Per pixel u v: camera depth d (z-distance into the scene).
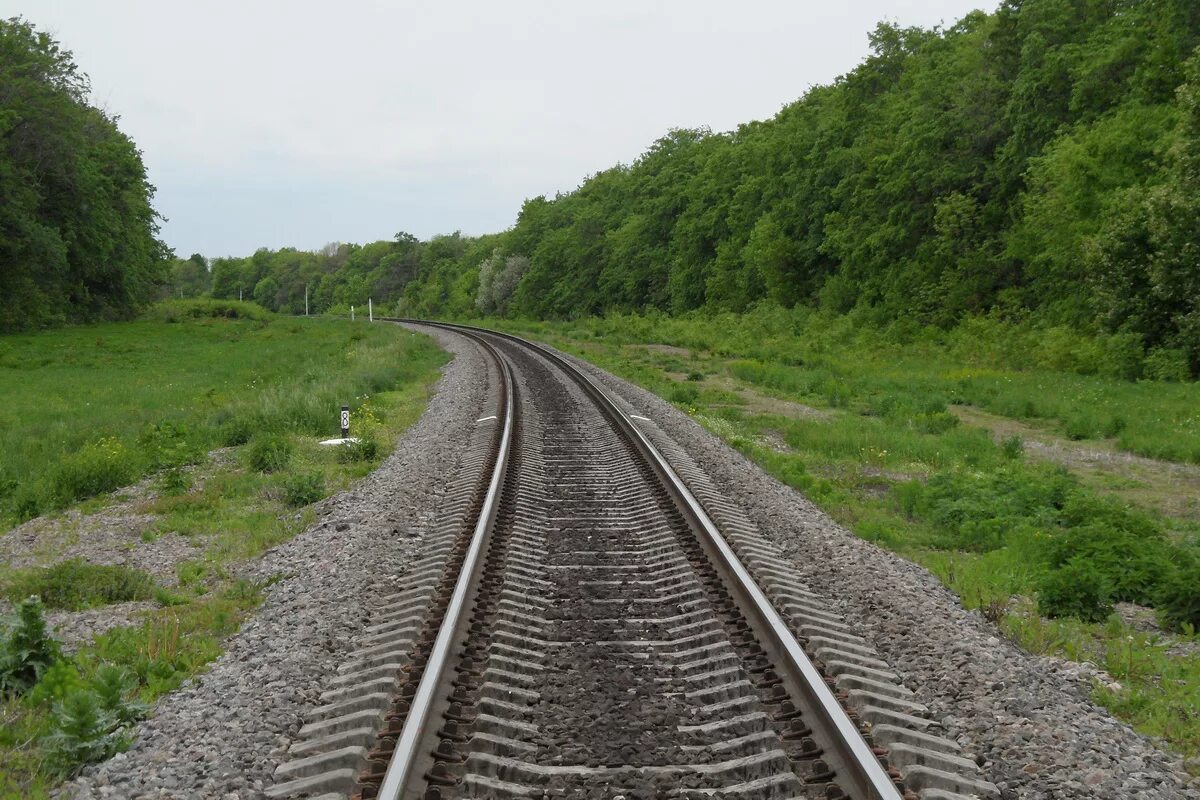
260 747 5.36
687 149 94.00
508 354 40.59
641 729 5.52
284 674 6.48
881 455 18.12
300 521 12.45
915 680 6.43
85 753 5.49
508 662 6.41
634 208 96.12
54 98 61.03
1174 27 37.06
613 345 51.56
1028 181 42.72
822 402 27.67
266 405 22.23
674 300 80.75
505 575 8.52
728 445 18.56
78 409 26.81
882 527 12.38
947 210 47.00
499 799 4.68
